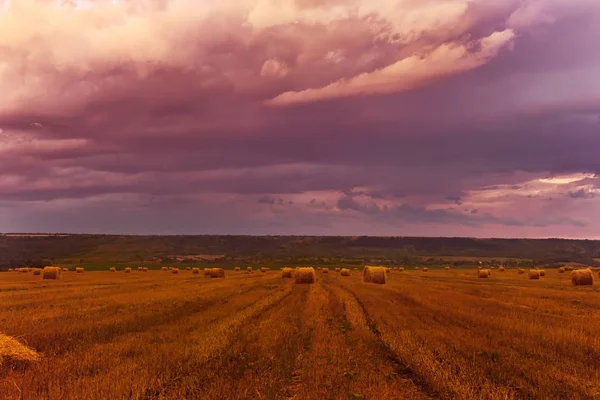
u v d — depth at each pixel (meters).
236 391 9.95
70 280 58.53
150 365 11.90
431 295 31.72
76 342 15.05
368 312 22.73
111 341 15.30
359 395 9.59
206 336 15.91
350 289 38.62
